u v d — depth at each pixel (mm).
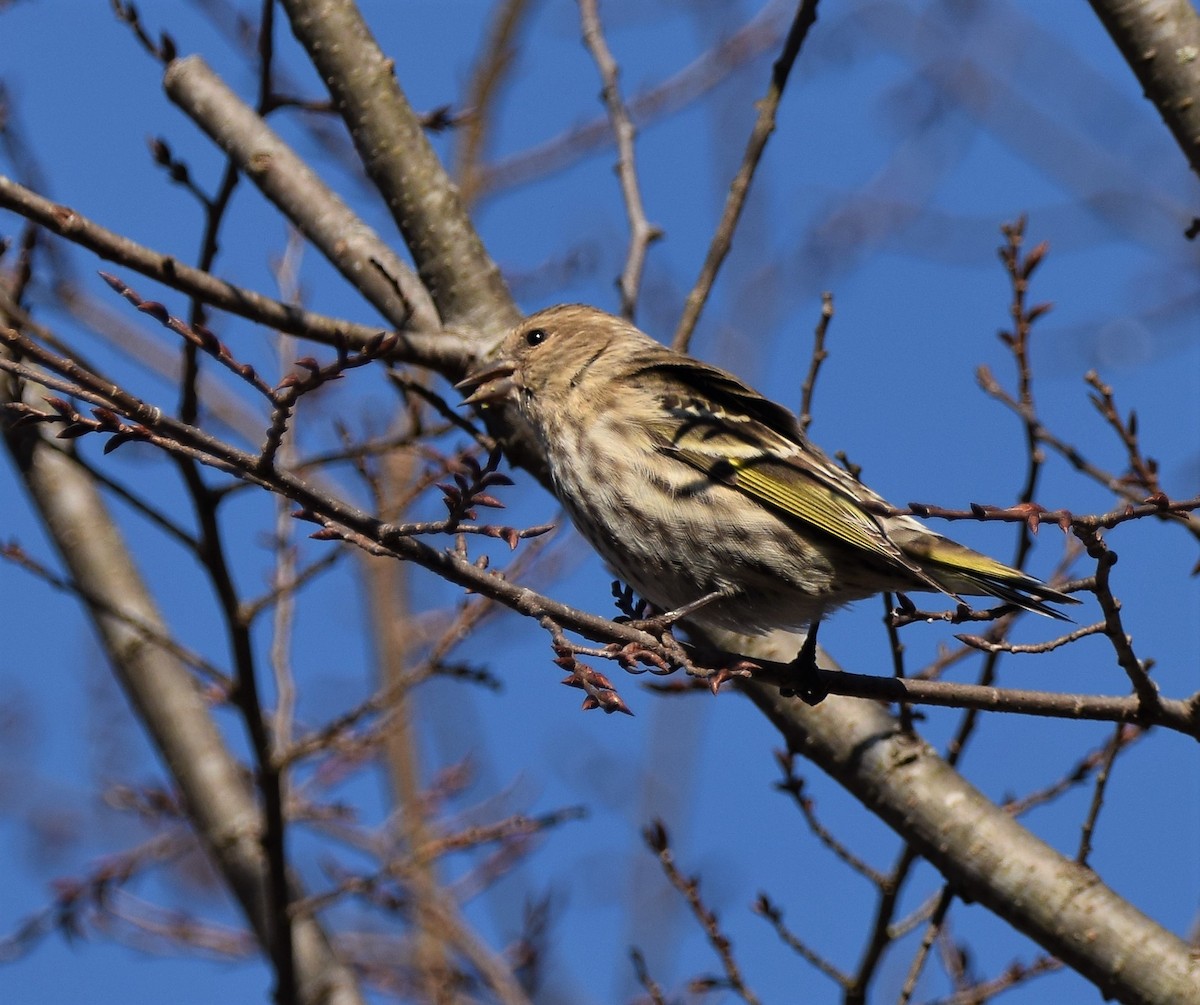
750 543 9805
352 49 11719
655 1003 10719
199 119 12016
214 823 12750
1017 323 10188
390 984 14172
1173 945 9469
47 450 13344
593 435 10430
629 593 10422
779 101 11383
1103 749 10500
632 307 11500
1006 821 9969
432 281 11547
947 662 10406
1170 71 9617
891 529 9367
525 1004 13508
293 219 11875
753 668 8570
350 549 10719
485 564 8094
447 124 11984
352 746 11656
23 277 10875
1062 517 7188
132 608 13188
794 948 10336
